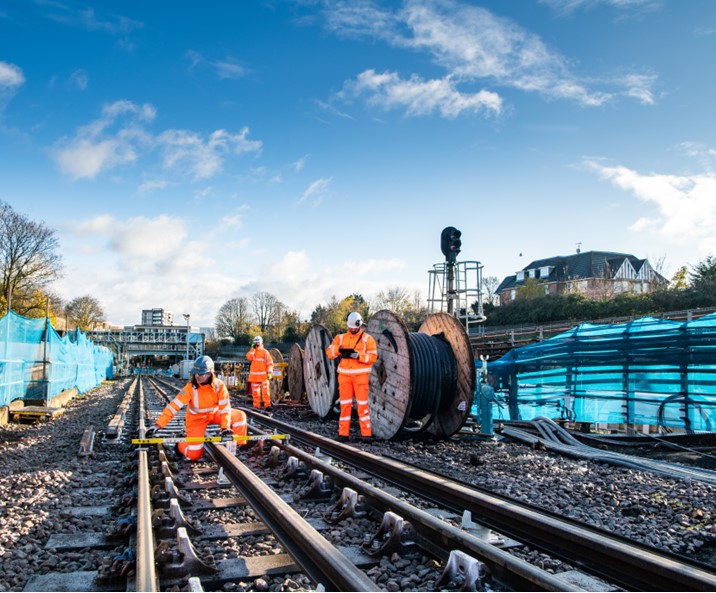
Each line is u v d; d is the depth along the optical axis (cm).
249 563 438
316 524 544
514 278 8775
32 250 5325
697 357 1051
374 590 328
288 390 2247
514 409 1340
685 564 403
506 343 1597
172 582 401
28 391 1803
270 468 846
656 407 1109
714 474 756
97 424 1563
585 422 1242
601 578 404
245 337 10644
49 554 483
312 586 397
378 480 762
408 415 1036
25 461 952
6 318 1541
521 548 473
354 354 1112
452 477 708
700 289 3900
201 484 725
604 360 1202
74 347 2830
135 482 737
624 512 598
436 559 446
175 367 8550
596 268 7462
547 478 752
